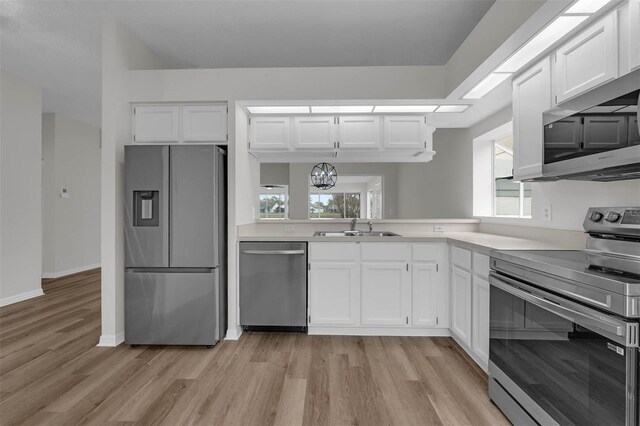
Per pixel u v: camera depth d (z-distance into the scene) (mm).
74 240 5895
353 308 2877
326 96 2908
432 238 2840
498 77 2381
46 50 3393
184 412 1813
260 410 1833
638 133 1282
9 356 2523
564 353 1347
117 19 2746
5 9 2668
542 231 2432
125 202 2705
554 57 1896
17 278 4098
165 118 2969
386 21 2746
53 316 3488
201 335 2695
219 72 2918
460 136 3982
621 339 1086
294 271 2904
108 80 2715
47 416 1777
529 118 2131
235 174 2922
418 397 1958
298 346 2701
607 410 1141
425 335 2904
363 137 3273
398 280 2857
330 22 2770
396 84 2900
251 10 2613
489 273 1975
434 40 3037
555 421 1390
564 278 1359
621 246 1588
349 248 2883
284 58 3385
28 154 4246
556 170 1774
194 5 2564
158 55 3332
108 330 2738
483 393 2000
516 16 1750
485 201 3650
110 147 2730
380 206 7715
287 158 3645
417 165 5703
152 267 2705
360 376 2203
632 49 1394
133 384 2105
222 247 2869
